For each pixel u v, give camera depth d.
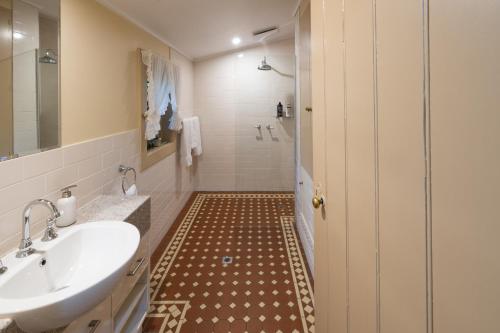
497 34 0.36
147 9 2.18
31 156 1.23
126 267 0.99
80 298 0.81
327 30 1.03
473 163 0.40
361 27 0.75
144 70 2.46
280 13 2.97
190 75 4.23
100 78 1.82
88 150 1.67
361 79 0.76
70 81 1.51
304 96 2.66
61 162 1.43
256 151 4.47
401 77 0.57
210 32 3.19
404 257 0.59
